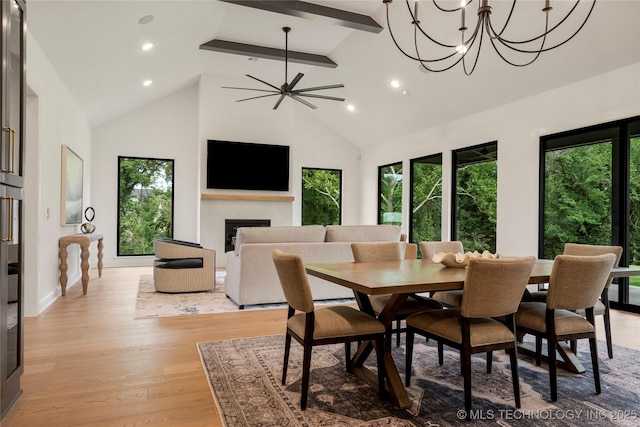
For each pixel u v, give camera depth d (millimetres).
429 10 4816
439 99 6441
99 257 6383
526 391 2369
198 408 2133
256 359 2850
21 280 2270
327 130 9547
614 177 4449
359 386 2420
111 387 2371
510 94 5520
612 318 4094
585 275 2293
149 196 8195
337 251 4656
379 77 6703
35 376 2520
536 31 4371
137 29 4504
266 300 4453
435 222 7391
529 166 5395
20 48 2248
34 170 3977
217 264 7922
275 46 6449
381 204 9125
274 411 2098
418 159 7805
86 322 3781
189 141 8406
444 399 2262
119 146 7891
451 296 3152
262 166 8250
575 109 4797
